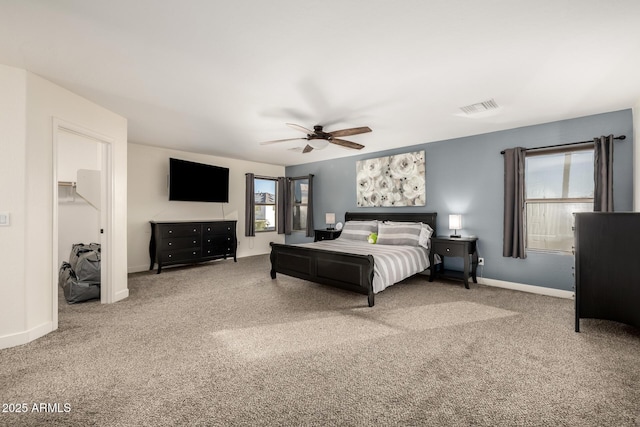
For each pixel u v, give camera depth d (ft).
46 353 7.18
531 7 5.40
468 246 13.38
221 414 5.04
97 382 5.98
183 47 6.80
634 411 5.11
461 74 8.13
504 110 11.03
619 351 7.34
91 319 9.48
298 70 7.91
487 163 14.25
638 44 6.58
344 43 6.63
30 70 7.88
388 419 4.93
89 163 15.98
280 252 14.62
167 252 16.60
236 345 7.68
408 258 13.03
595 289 8.52
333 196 21.30
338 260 11.75
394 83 8.70
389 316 9.82
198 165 18.81
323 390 5.74
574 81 8.55
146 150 17.40
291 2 5.27
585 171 12.10
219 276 15.75
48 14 5.56
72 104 9.36
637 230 8.14
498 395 5.57
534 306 10.90
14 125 7.66
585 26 5.96
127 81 8.59
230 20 5.80
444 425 4.79
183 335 8.29
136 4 5.29
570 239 12.48
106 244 11.15
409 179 16.97
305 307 10.72
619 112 11.02
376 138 15.38
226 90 9.21
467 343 7.81
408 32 6.21
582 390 5.72
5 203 7.57
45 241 8.38
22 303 7.73
